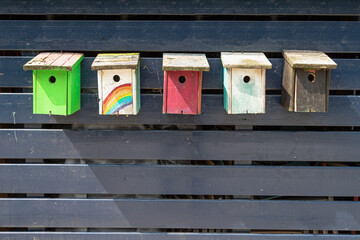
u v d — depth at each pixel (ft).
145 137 7.93
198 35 7.66
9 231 8.21
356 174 7.92
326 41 7.68
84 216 8.08
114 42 7.70
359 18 7.72
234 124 7.89
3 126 8.44
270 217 8.07
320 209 8.02
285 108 7.45
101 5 7.57
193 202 8.03
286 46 7.70
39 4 7.57
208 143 7.93
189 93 6.96
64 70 6.80
